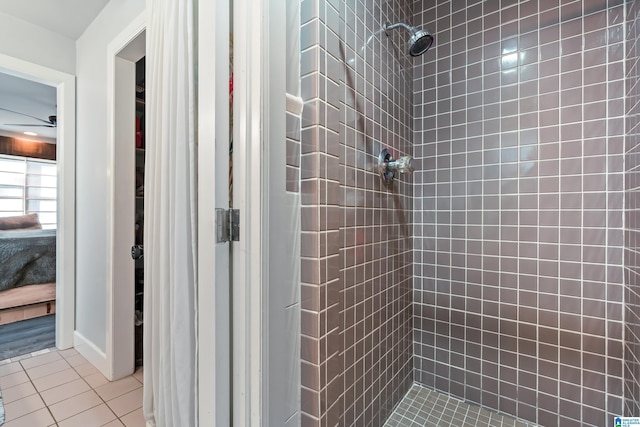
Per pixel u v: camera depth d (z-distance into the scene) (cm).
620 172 116
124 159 177
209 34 75
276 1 77
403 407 144
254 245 74
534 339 134
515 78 138
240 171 75
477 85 147
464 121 151
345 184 101
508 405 139
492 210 143
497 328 142
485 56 146
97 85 190
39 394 161
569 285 126
